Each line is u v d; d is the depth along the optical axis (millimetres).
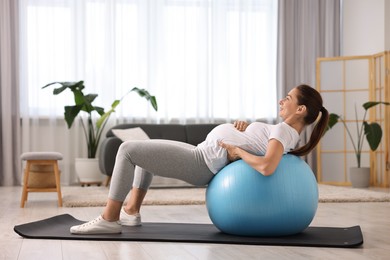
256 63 8945
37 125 8336
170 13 8719
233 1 8875
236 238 3148
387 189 7586
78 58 8508
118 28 8586
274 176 3123
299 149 3361
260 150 3266
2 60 8219
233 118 8898
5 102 8219
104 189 7164
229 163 3355
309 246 2967
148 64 8633
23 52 8312
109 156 7371
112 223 3256
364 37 8734
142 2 8641
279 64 8961
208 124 8344
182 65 8742
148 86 8641
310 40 9062
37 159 5074
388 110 8031
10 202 5559
